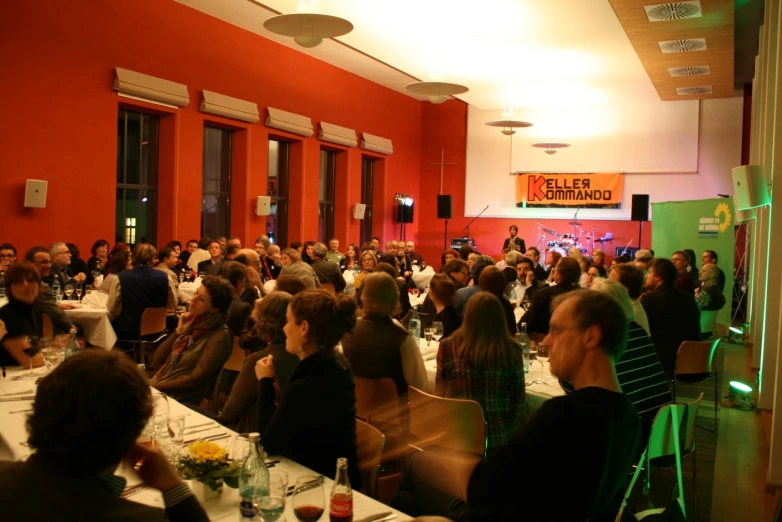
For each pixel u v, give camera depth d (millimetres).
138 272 6023
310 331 2295
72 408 1145
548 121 15391
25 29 7637
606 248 14992
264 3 8328
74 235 8305
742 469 4469
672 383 5023
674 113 14250
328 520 1727
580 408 1598
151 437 1995
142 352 6070
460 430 2863
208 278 3549
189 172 9914
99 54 8477
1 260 6680
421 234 16766
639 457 2865
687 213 10641
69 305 6004
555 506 1573
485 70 11617
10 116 7543
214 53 10242
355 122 13906
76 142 8258
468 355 2980
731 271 10172
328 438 2252
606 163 14898
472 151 16219
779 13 4742
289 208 12594
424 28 9180
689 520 3592
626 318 1696
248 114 10773
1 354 3592
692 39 8938
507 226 15961
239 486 1764
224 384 4617
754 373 7383
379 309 3531
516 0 7992
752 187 5895
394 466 3498
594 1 7934
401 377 3498
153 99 9180
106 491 1202
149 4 9109
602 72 11703
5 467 1190
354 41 9922
